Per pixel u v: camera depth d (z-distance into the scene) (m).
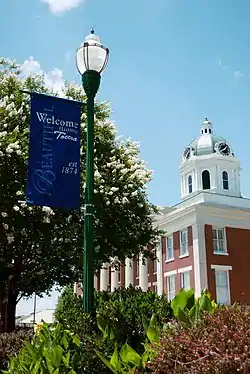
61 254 16.42
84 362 6.11
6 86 16.48
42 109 8.30
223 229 34.41
